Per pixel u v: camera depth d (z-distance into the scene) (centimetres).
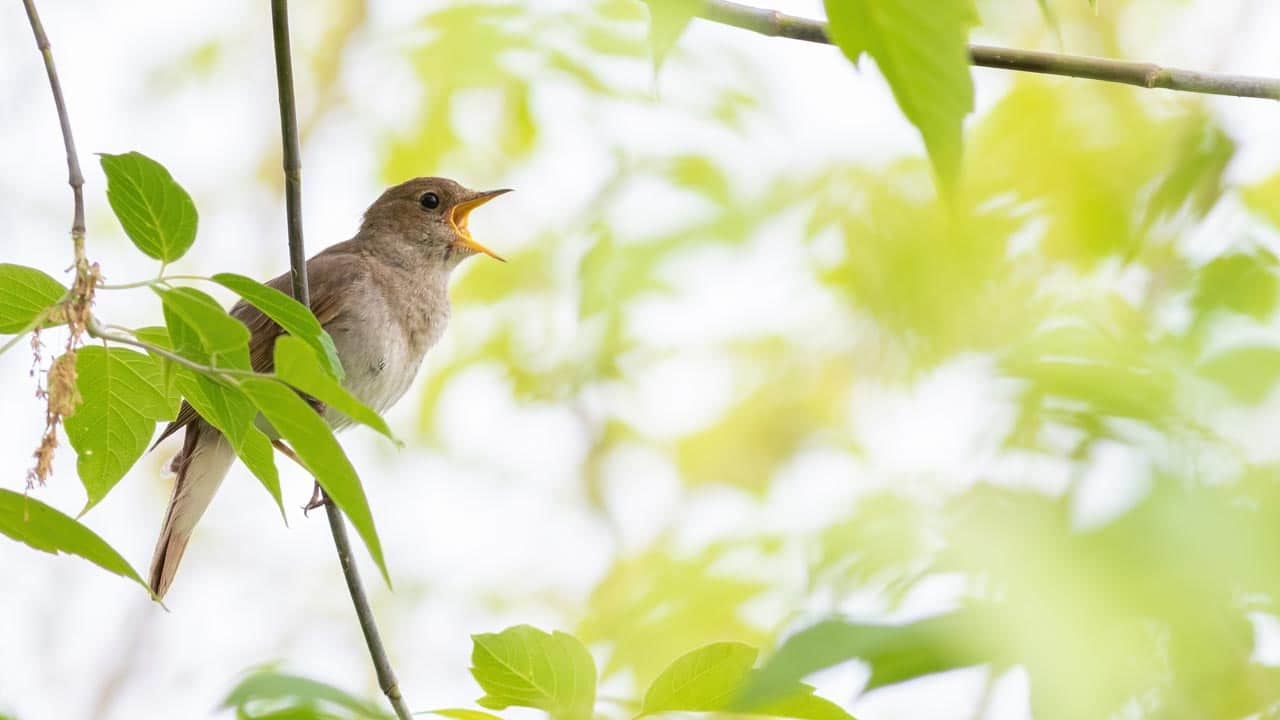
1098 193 1066
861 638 259
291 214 684
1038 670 266
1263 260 798
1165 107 1088
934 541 436
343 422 1069
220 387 477
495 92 1202
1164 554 287
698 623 1066
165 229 468
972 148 1132
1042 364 472
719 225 1248
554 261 1440
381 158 1295
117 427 543
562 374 1449
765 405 1434
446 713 477
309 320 465
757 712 422
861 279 1183
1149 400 433
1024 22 1195
